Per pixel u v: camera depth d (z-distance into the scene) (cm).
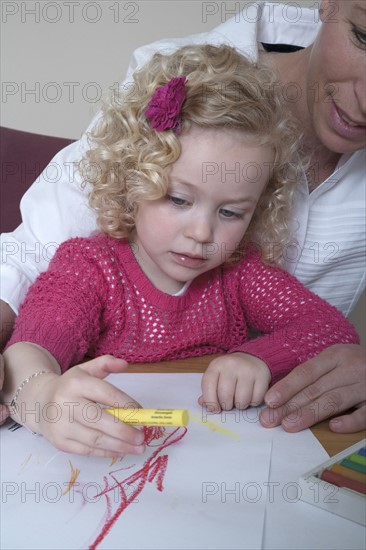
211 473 56
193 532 48
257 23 104
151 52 101
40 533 47
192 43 102
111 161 84
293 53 99
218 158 75
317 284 107
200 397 70
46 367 66
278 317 87
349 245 102
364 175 100
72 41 150
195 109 75
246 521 49
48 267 85
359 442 59
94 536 47
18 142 123
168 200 77
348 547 47
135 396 70
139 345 84
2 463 57
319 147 97
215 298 89
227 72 81
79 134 155
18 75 152
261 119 78
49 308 76
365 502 49
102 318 84
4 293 84
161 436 62
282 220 93
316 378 70
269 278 90
